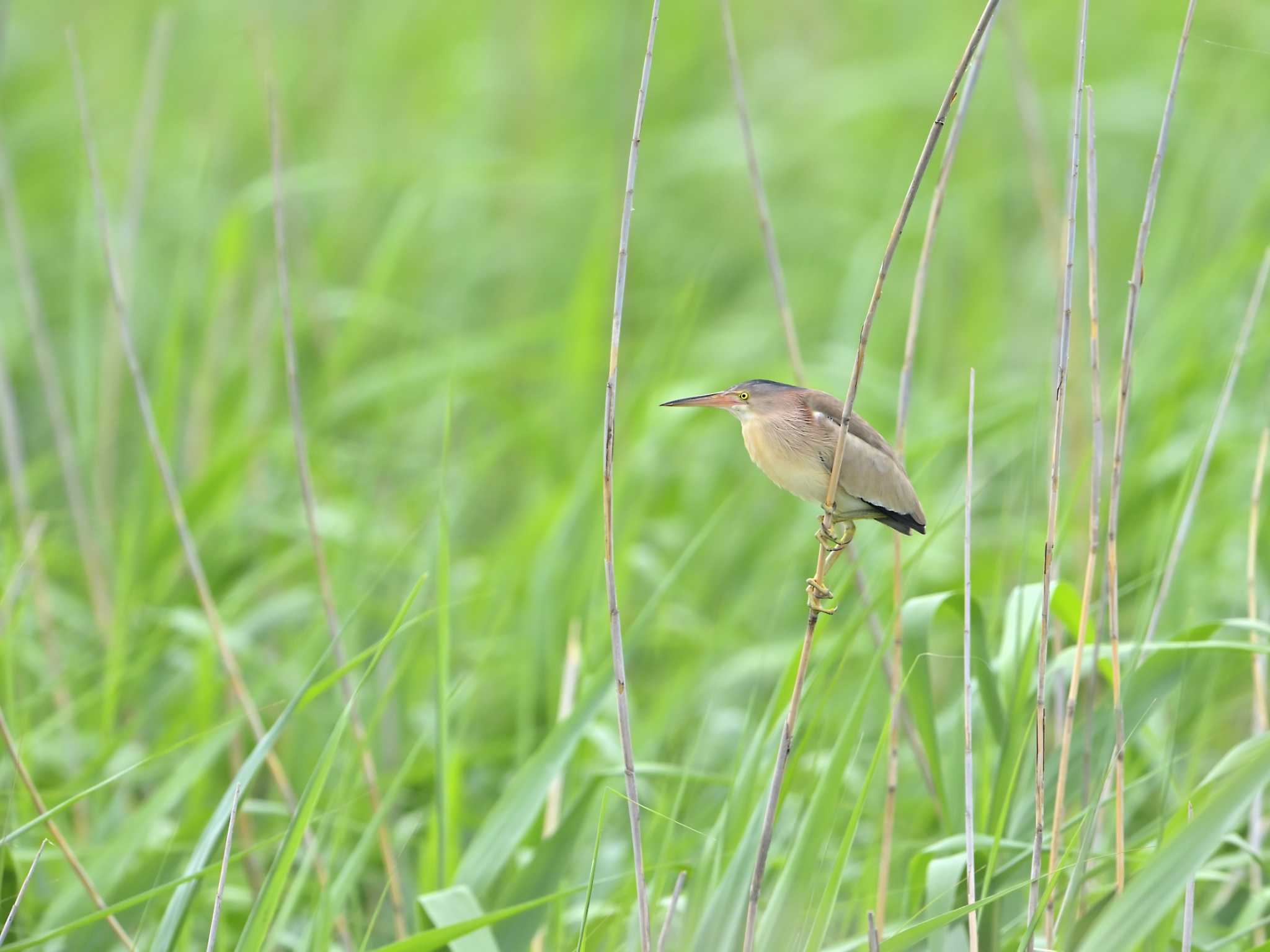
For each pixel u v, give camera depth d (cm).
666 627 1048
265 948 621
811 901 617
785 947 600
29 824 569
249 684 991
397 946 558
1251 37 1605
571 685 831
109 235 826
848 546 690
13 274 1536
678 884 607
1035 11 1992
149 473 1048
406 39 1944
